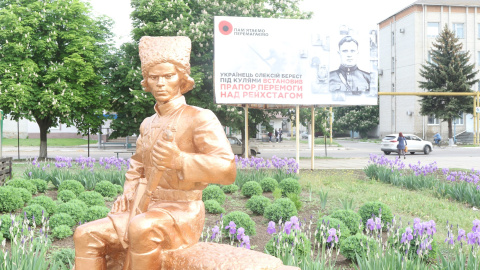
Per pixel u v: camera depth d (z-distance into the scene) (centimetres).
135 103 2239
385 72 5631
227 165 237
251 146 2759
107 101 2345
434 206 1051
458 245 602
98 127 2448
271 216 841
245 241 492
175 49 257
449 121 4438
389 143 3125
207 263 220
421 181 1348
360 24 1745
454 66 4403
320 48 1705
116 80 2378
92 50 2336
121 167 1423
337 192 1211
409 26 5003
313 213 938
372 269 459
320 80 1711
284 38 1675
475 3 5022
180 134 254
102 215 786
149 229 225
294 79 1684
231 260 218
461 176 1311
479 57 5006
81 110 2316
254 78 1653
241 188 1227
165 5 2294
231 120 2345
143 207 239
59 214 747
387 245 575
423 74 4503
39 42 2130
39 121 2333
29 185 1057
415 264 493
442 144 4494
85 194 937
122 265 254
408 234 509
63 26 2294
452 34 4447
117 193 1131
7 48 2138
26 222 620
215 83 1628
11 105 2022
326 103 1720
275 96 1669
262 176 1321
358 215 755
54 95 2106
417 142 3142
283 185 1141
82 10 2303
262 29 1655
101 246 244
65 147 3794
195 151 254
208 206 928
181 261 229
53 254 571
